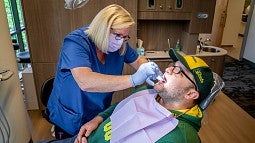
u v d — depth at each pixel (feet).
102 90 3.35
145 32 9.68
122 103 4.04
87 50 3.73
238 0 18.62
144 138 3.10
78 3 7.36
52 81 5.21
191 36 9.09
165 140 2.95
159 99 3.74
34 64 8.05
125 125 3.41
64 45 3.73
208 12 8.69
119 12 3.62
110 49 3.98
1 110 5.08
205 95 3.45
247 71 13.98
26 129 6.50
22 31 11.27
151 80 3.43
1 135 5.13
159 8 8.34
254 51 14.69
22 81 8.49
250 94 10.85
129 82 3.28
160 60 8.89
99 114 4.26
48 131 7.63
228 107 9.50
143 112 3.42
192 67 3.38
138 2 8.13
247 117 8.79
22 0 7.23
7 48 5.30
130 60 4.81
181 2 8.39
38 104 8.74
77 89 3.96
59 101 4.30
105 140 3.50
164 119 3.21
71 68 3.45
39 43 7.79
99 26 3.59
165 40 9.97
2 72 4.74
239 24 19.45
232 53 17.97
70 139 4.14
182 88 3.35
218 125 8.16
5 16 5.28
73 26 7.70
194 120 3.29
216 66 9.68
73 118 4.23
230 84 11.97
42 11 7.41
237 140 7.37
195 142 2.98
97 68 4.04
